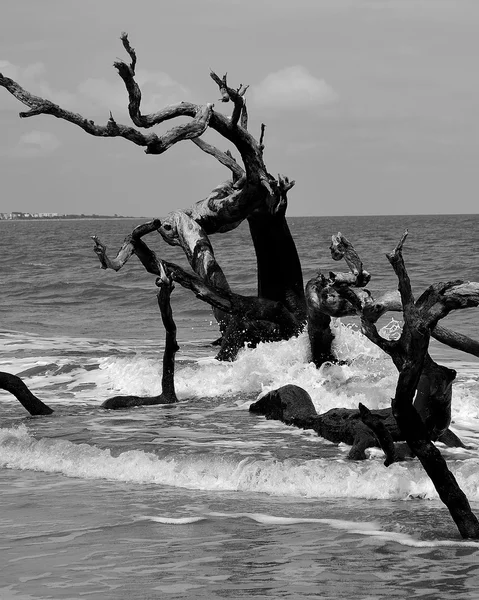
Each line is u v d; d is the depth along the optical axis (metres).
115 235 136.38
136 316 29.20
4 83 15.45
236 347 17.30
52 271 51.88
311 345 15.74
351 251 11.33
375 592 6.31
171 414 13.23
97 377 16.59
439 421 9.24
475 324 22.97
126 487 9.50
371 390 13.41
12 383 13.33
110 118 16.05
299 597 6.25
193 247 18.33
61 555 7.24
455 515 7.49
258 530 7.82
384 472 9.23
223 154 19.05
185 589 6.43
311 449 10.60
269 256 18.06
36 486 9.62
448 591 6.30
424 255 54.75
